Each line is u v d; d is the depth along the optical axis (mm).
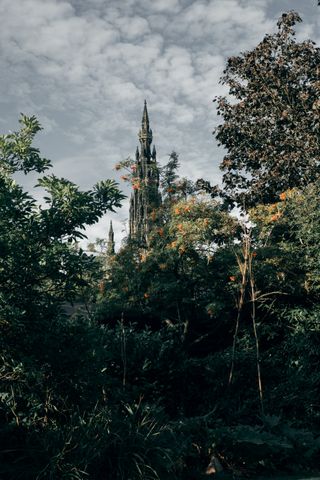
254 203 21688
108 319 15883
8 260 6770
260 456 7770
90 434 6473
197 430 7961
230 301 14180
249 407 10469
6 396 6660
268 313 13836
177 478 6867
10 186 7027
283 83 21891
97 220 7273
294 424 9859
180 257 14734
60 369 6852
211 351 14594
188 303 15086
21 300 6750
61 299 7223
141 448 6598
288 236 15055
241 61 22625
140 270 15500
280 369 12031
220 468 7441
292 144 20688
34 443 6496
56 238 7152
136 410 7742
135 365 10539
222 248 14594
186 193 18344
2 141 7848
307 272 13586
